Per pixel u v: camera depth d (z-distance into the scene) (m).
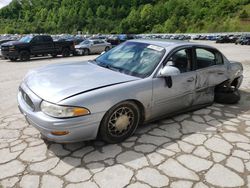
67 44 17.78
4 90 6.50
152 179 2.72
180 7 110.75
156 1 132.75
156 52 3.86
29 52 15.13
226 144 3.50
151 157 3.12
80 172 2.80
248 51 22.75
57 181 2.65
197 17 100.75
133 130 3.54
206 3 107.50
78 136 2.92
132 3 135.62
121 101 3.17
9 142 3.39
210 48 4.63
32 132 3.70
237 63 5.45
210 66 4.55
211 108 4.89
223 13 93.69
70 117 2.80
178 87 3.86
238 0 96.88
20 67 11.55
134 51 4.08
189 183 2.68
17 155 3.09
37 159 3.02
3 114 4.47
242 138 3.69
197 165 2.99
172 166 2.96
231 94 5.08
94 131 3.04
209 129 3.95
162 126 3.98
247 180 2.77
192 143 3.49
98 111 2.97
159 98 3.63
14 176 2.71
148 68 3.65
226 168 2.96
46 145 3.33
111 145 3.36
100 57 4.41
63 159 3.03
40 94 2.96
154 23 113.12
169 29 100.50
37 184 2.60
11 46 14.22
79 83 3.14
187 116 4.43
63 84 3.12
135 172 2.82
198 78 4.23
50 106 2.80
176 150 3.29
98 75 3.45
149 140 3.52
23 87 3.35
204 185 2.66
